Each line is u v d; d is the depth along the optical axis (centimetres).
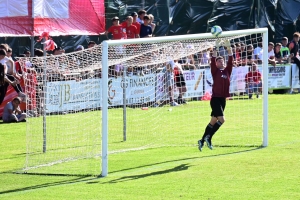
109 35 4684
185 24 4981
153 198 1755
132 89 3594
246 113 3669
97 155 2512
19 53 4334
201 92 4316
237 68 4175
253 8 5328
